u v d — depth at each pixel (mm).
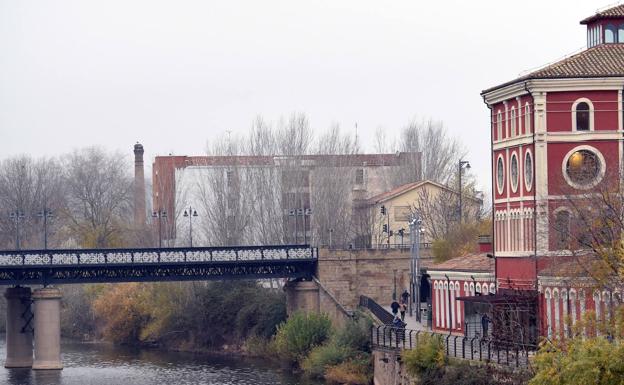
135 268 156500
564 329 93312
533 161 106125
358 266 162875
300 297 158750
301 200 194750
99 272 156625
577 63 106938
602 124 105375
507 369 89562
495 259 115188
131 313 185750
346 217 198750
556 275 96812
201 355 166875
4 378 142875
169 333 179625
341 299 162375
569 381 69500
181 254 155625
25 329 158500
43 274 154875
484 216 184375
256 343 161875
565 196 101062
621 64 106438
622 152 105375
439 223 180125
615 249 85000
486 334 109375
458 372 94750
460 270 123500
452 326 125750
